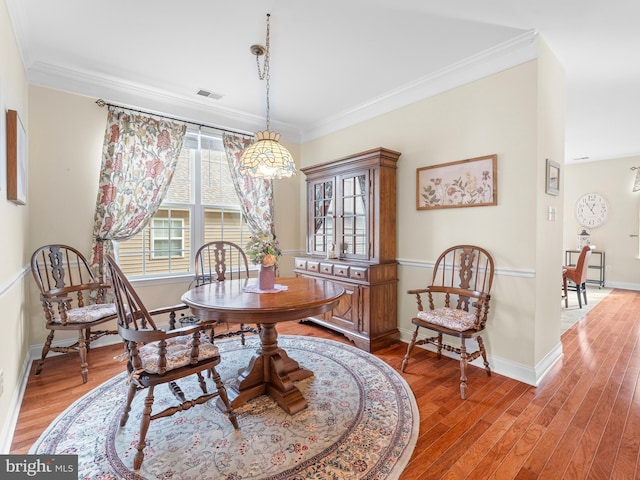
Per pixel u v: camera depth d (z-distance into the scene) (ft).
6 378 5.83
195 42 7.98
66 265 9.47
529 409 6.53
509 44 7.89
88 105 9.82
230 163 12.73
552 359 8.64
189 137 12.05
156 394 7.11
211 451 5.23
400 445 5.39
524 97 7.76
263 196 13.56
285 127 14.35
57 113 9.31
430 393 7.17
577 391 7.27
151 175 10.73
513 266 8.02
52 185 9.26
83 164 9.75
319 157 14.16
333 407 6.55
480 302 7.73
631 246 19.58
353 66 9.14
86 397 6.92
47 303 7.89
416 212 10.22
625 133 15.17
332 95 11.12
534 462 5.03
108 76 9.73
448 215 9.37
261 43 8.01
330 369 8.36
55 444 5.39
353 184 11.02
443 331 7.59
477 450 5.31
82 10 6.75
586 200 21.15
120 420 5.93
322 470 4.82
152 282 11.14
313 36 7.70
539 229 7.79
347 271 10.44
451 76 9.23
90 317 7.87
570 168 21.89
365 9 6.72
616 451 5.27
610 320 13.05
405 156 10.54
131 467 4.87
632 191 19.45
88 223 9.86
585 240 20.74
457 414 6.35
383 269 10.12
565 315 13.80
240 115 12.85
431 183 9.73
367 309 9.80
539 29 7.41
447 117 9.35
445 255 9.41
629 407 6.59
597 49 8.23
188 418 6.20
